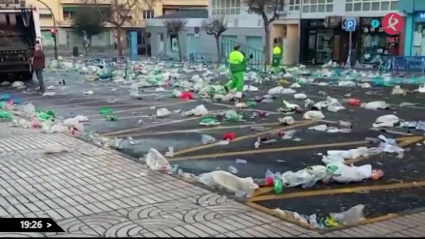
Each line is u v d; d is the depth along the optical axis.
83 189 6.71
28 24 23.48
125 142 9.79
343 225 5.46
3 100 16.62
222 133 10.93
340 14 34.03
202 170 7.90
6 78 23.78
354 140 10.16
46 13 62.56
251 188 6.60
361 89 20.12
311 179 7.05
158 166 7.68
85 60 40.47
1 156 8.57
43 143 9.59
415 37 30.11
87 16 57.56
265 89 20.06
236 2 42.69
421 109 14.55
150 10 65.06
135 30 63.75
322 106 14.51
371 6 32.16
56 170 7.67
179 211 5.84
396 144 9.66
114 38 64.56
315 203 6.34
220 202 6.16
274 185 6.88
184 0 69.75
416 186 7.07
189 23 48.47
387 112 13.96
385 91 19.39
